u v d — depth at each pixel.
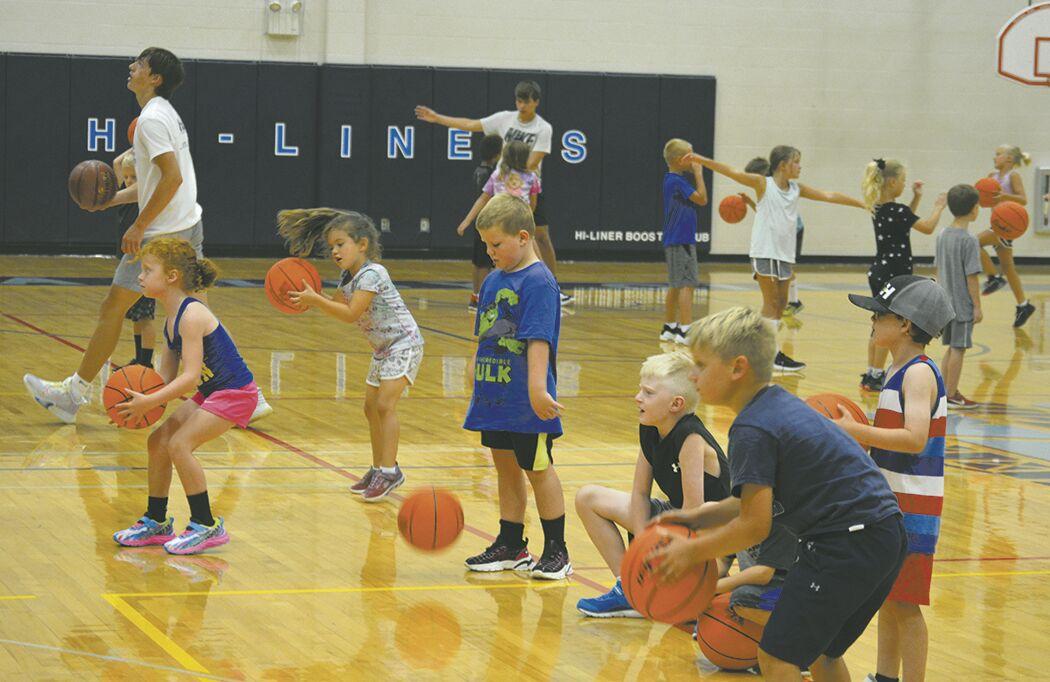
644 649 4.89
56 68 21.66
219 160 22.59
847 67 24.78
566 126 23.88
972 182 25.34
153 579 5.53
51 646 4.63
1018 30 19.30
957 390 11.09
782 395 3.71
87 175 9.38
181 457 5.93
